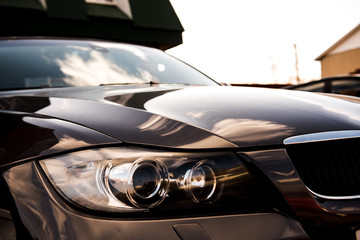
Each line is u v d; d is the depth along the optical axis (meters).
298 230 1.11
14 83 1.92
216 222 1.07
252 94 1.68
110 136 1.16
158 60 2.54
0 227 1.14
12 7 10.35
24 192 1.07
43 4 10.91
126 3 12.33
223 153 1.17
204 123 1.27
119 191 1.06
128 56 2.44
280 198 1.14
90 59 2.25
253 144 1.21
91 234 0.99
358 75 6.66
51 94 1.67
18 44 2.21
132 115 1.27
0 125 1.34
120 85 2.01
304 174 1.24
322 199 1.22
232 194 1.12
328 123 1.39
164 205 1.07
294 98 1.67
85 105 1.40
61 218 1.01
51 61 2.12
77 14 11.38
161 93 1.64
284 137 1.26
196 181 1.11
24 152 1.16
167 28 12.77
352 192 1.28
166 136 1.17
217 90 1.76
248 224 1.08
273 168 1.17
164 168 1.10
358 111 1.59
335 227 1.17
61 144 1.14
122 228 1.01
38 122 1.27
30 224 1.02
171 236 1.02
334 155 1.31
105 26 11.92
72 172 1.08
